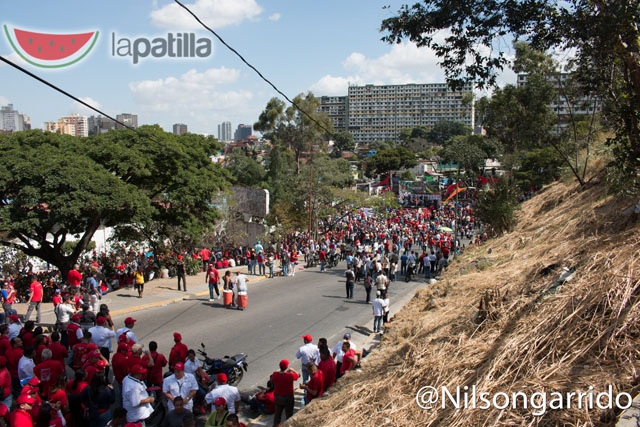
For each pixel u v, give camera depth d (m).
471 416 5.72
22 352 9.38
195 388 8.26
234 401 8.13
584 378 5.47
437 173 91.44
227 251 32.94
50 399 7.22
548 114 22.86
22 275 23.03
